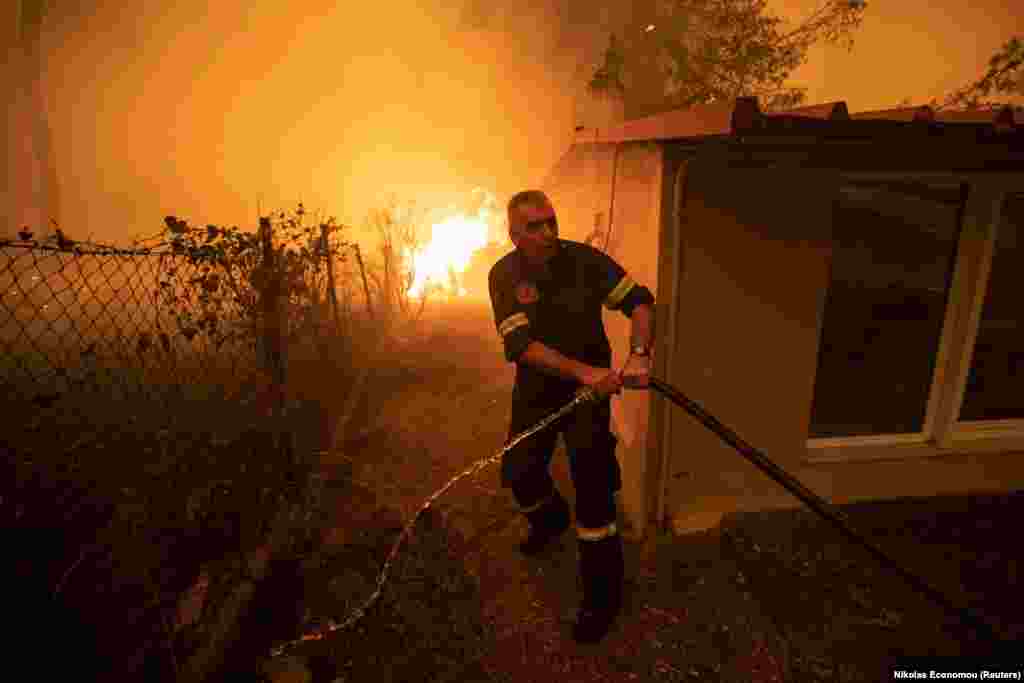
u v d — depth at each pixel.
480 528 3.55
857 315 4.85
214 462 3.53
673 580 3.05
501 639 2.74
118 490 2.99
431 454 4.48
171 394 3.64
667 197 2.93
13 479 3.04
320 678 2.56
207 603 2.75
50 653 2.34
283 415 3.81
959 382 3.48
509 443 2.91
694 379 3.18
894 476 3.57
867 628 2.71
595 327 2.68
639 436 3.34
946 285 3.46
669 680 2.51
